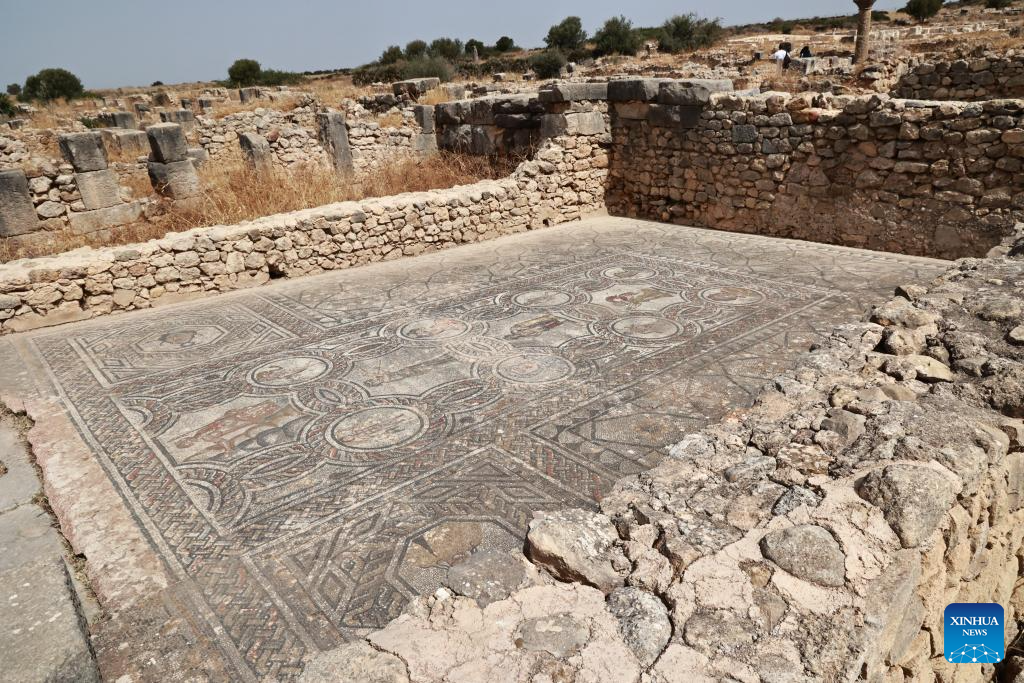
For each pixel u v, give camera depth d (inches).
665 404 175.6
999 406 116.6
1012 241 205.8
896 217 311.7
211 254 290.0
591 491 138.7
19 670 77.8
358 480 146.4
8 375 213.6
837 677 66.1
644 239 362.0
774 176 348.5
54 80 1509.6
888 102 301.4
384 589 114.0
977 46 591.8
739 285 273.3
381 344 225.9
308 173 429.7
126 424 177.0
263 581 117.2
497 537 125.7
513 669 71.4
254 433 169.3
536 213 395.2
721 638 71.3
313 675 72.7
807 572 78.2
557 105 398.6
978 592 112.3
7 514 141.6
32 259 269.4
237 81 1615.4
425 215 345.7
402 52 1638.8
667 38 1469.0
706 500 94.7
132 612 111.2
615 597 80.4
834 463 100.3
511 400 180.9
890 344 140.9
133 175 446.3
